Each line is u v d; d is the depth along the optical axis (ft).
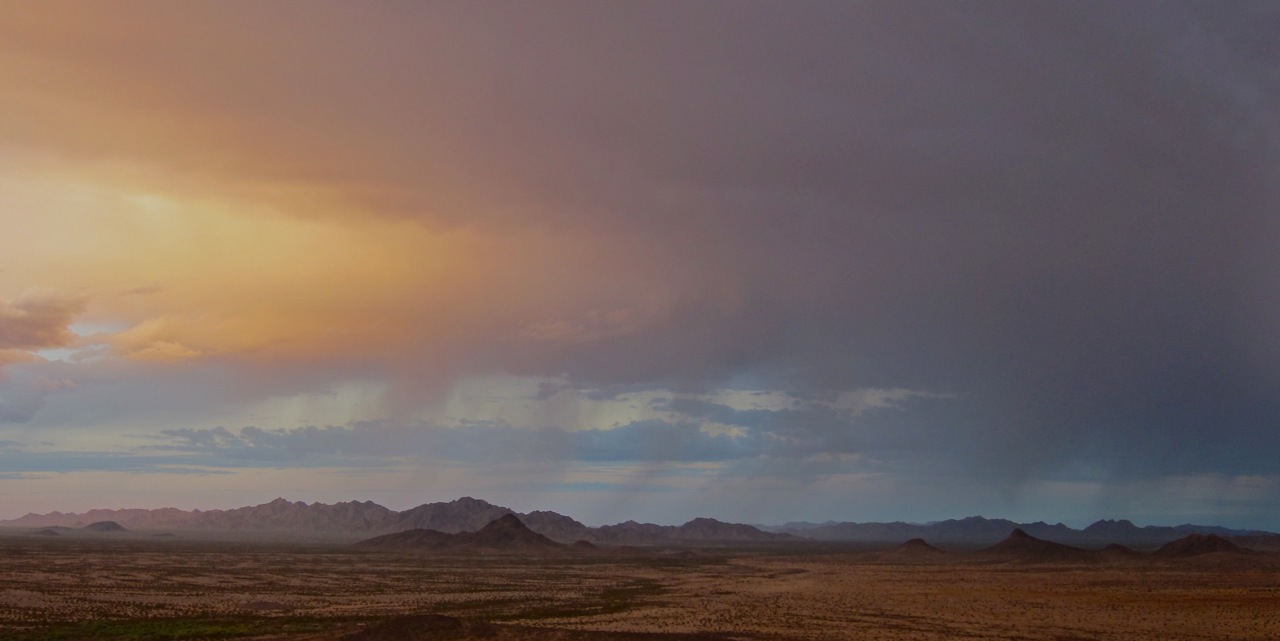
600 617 313.32
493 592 431.84
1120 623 294.25
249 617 305.53
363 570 601.21
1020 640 250.78
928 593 428.15
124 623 283.38
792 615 319.27
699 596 412.16
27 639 247.91
